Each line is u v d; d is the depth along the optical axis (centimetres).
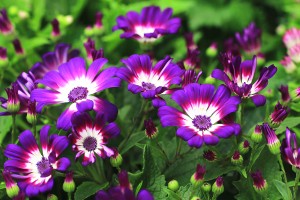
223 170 51
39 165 49
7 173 48
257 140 49
